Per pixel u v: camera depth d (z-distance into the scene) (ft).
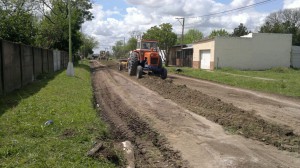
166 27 183.11
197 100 45.37
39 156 20.29
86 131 26.76
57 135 25.17
